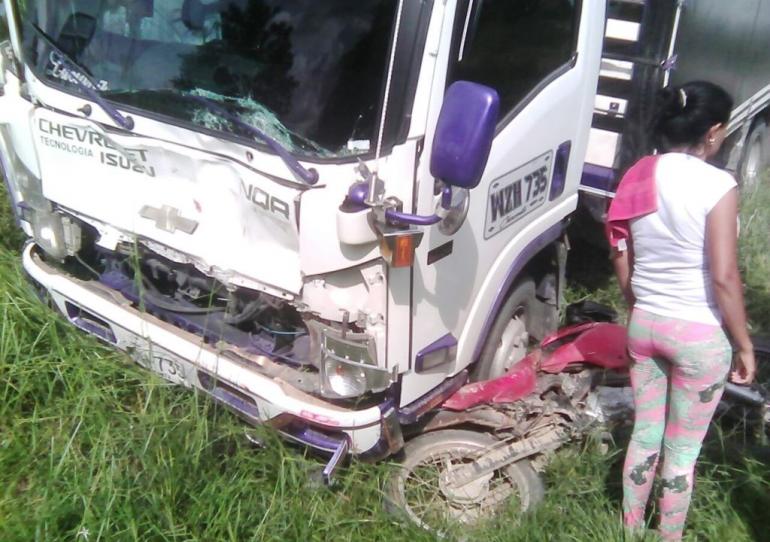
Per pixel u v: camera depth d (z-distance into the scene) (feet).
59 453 11.31
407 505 11.21
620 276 10.43
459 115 8.66
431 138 9.34
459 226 10.11
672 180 9.34
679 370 9.83
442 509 11.27
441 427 11.66
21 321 12.76
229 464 11.11
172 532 10.19
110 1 10.73
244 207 9.72
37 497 10.94
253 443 11.30
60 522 10.38
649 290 9.80
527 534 10.61
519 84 11.36
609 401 12.16
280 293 9.84
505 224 11.72
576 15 12.42
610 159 16.21
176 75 10.24
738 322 9.29
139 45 10.51
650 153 15.85
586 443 12.00
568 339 13.28
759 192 22.16
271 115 9.56
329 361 9.92
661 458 11.35
